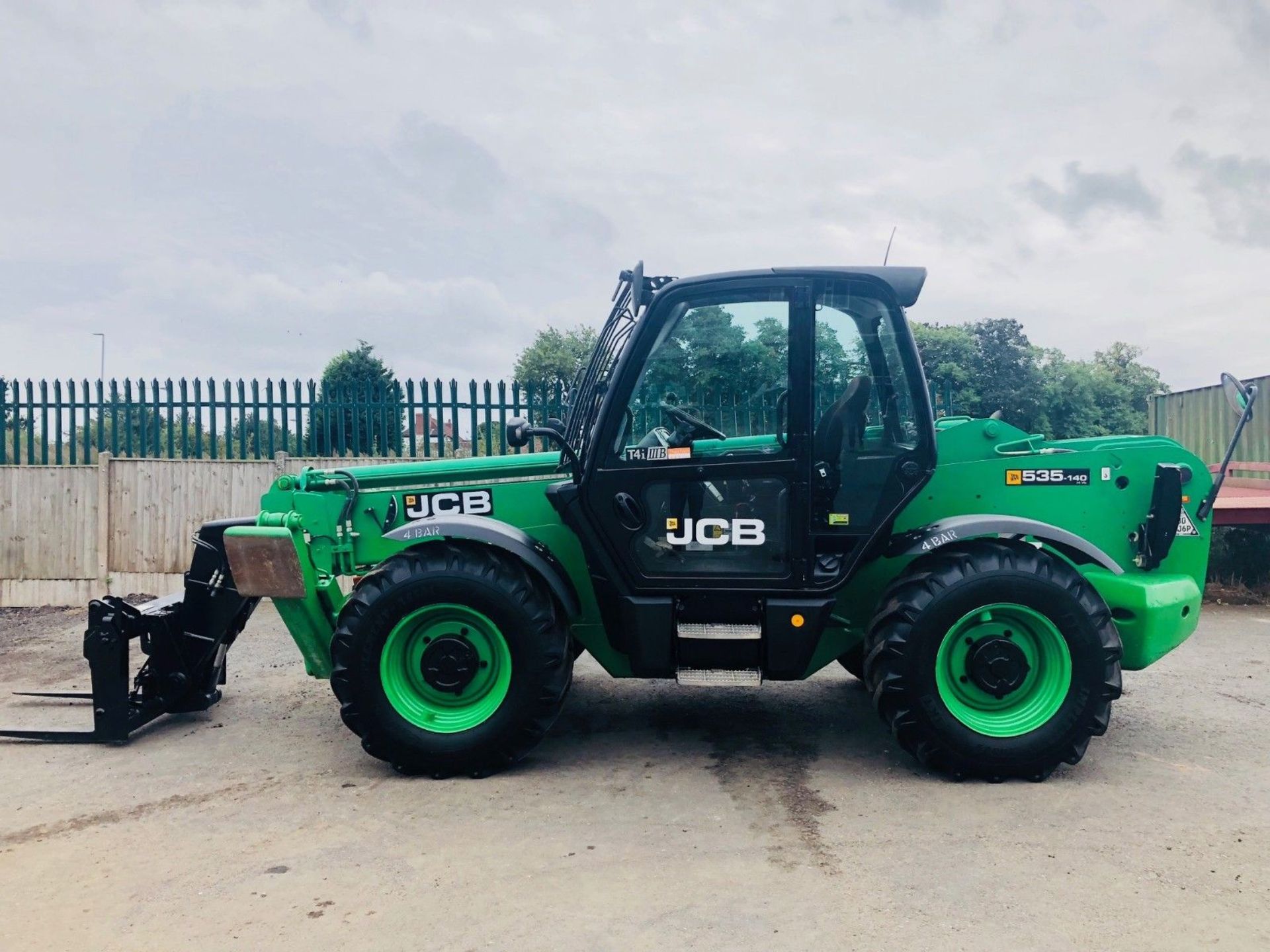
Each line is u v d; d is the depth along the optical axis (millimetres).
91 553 9000
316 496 4461
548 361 11547
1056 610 3697
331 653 3914
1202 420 10336
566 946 2525
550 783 3832
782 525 3898
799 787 3764
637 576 3939
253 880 2963
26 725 4805
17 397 9031
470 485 4480
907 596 3764
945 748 3750
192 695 4879
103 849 3236
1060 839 3207
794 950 2488
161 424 8969
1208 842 3178
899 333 3869
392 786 3836
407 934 2602
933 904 2736
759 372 3893
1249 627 7242
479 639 3982
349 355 15805
